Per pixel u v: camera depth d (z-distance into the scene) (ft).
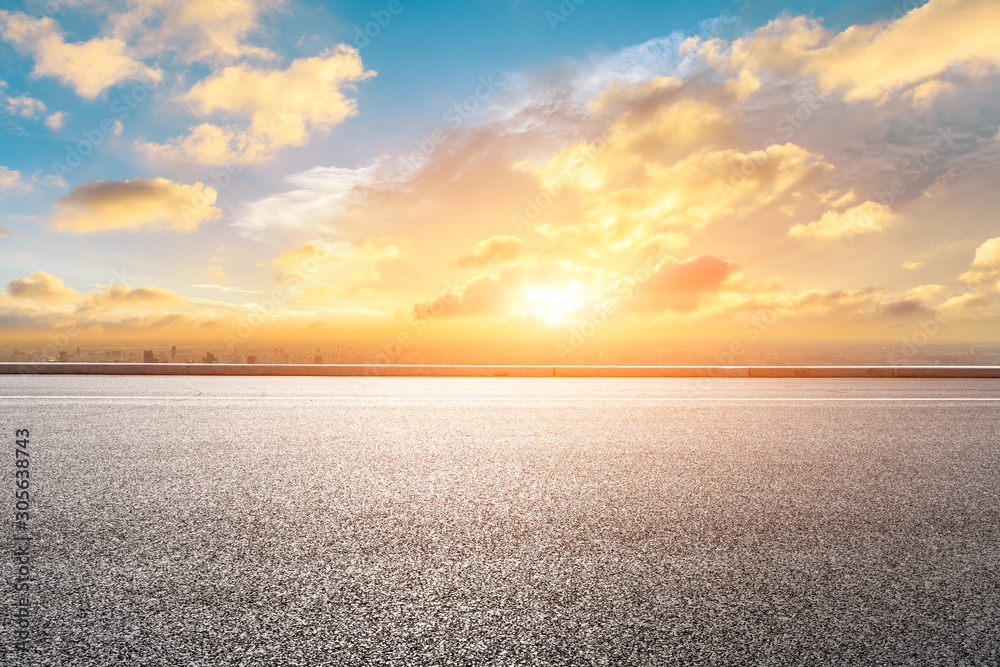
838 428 17.58
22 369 34.50
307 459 13.24
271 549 7.91
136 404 21.67
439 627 5.90
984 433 16.90
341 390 27.14
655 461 13.29
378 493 10.60
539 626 5.93
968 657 5.46
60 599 6.40
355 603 6.39
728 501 10.27
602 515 9.46
